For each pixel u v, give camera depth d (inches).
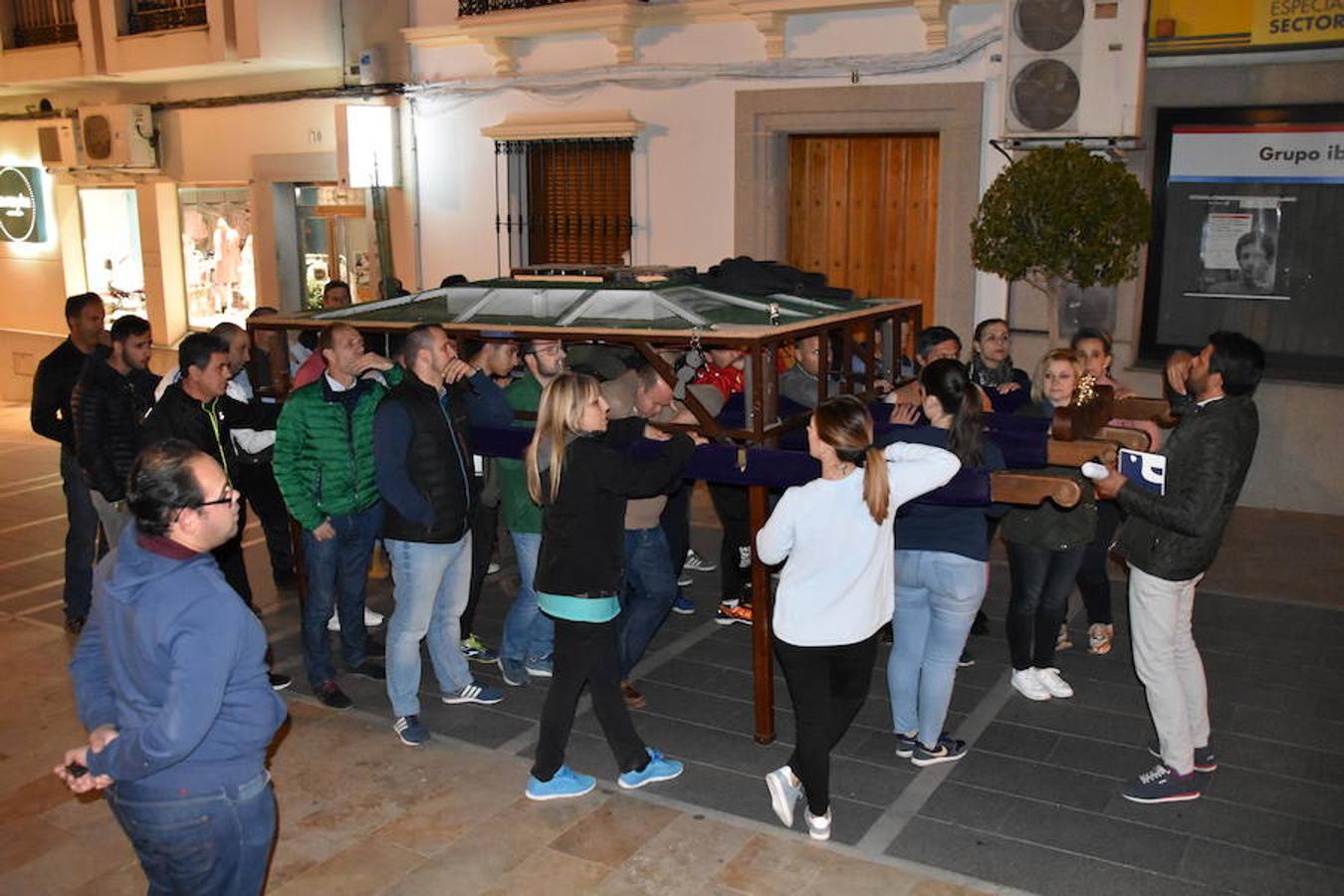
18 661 236.4
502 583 281.3
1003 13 319.9
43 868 161.5
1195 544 161.0
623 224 409.4
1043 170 273.0
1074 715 201.3
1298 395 316.5
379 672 223.1
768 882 153.1
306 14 452.4
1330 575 270.5
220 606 106.7
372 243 466.0
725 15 367.9
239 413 223.1
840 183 374.0
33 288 626.8
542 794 175.2
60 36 541.3
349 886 154.4
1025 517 198.5
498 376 221.0
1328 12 292.2
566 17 391.2
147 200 550.0
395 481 184.2
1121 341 334.0
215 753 108.7
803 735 157.2
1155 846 159.3
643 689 216.1
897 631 181.9
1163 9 311.3
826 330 197.9
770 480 173.8
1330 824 164.1
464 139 437.7
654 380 191.0
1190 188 323.6
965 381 172.7
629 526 195.8
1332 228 307.7
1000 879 152.3
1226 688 211.2
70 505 250.5
